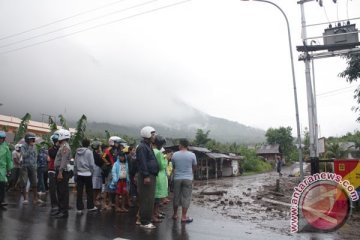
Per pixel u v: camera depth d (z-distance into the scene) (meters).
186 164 8.85
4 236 6.55
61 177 8.55
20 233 6.83
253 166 46.28
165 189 9.02
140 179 7.86
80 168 9.33
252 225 8.58
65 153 8.61
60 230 7.25
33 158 10.57
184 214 8.78
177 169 8.88
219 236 7.29
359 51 13.46
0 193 9.66
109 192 10.02
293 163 63.16
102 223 8.12
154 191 7.91
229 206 12.12
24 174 10.42
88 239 6.64
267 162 56.53
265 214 10.40
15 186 13.41
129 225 8.04
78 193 9.30
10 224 7.54
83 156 9.39
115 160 10.15
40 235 6.77
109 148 10.38
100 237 6.83
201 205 12.28
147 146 7.89
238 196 15.67
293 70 15.10
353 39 13.36
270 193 16.47
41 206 10.11
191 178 8.89
